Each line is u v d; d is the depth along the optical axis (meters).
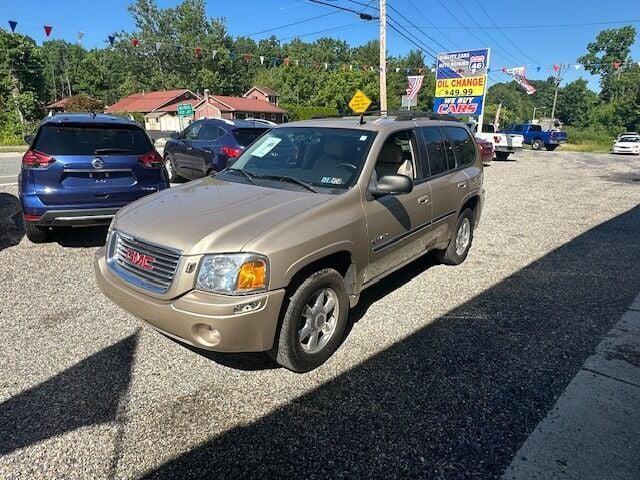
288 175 3.84
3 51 47.31
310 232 3.00
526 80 24.38
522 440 2.55
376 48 78.06
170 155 11.02
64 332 3.67
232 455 2.43
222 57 63.09
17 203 8.49
